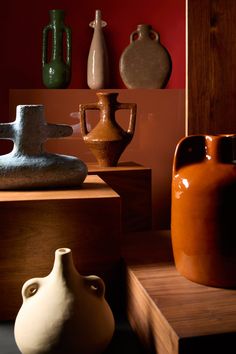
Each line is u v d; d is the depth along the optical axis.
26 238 1.23
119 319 1.26
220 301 1.00
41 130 1.39
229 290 1.06
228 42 1.46
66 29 2.73
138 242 1.44
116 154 2.01
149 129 2.70
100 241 1.28
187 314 0.94
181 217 1.08
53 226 1.24
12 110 2.59
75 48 3.08
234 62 1.47
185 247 1.09
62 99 2.61
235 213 1.01
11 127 1.38
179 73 3.21
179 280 1.12
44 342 0.98
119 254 1.29
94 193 1.32
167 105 2.70
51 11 2.71
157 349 0.98
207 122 1.48
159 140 2.71
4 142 2.93
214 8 1.44
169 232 1.56
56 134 1.41
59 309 1.00
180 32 3.17
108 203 1.27
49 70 2.70
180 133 2.73
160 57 2.74
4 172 1.34
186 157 1.11
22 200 1.22
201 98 1.46
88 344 1.00
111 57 3.12
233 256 1.03
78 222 1.26
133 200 1.90
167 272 1.17
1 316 1.25
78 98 2.62
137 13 3.12
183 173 1.08
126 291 1.25
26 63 3.03
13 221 1.22
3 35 2.98
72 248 1.26
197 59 1.45
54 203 1.24
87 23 3.07
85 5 3.05
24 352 1.01
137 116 2.68
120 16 3.10
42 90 2.59
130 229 1.90
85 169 1.43
